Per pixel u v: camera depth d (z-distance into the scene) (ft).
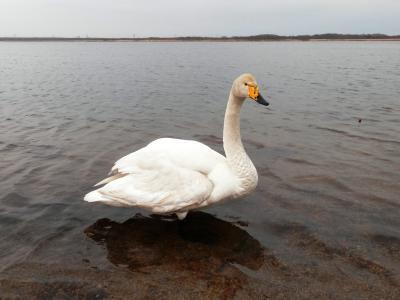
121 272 3.78
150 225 4.65
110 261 3.96
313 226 4.59
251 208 5.05
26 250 4.12
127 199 4.38
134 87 16.76
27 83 18.34
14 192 5.47
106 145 7.83
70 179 5.97
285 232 4.49
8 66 29.68
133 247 4.20
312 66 27.78
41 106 12.16
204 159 4.43
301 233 4.46
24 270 3.80
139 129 9.23
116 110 11.55
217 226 4.62
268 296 3.47
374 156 7.06
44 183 5.81
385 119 10.06
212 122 10.03
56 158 6.96
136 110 11.57
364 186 5.69
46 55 50.70
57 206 5.08
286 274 3.76
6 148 7.57
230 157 4.50
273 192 5.51
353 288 3.57
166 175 4.33
